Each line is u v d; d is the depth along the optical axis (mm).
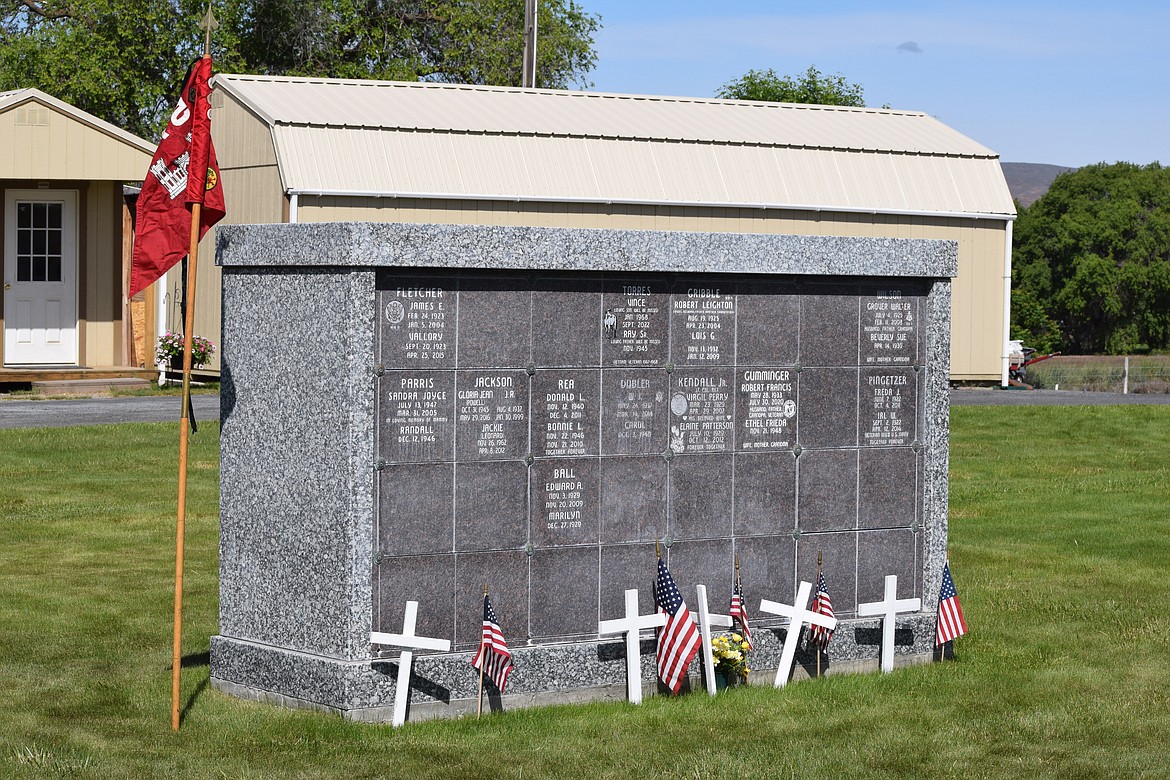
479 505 8555
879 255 9680
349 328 8086
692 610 9242
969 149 30922
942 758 7797
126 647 9914
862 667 9766
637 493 9055
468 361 8492
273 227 8445
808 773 7480
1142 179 83625
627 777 7348
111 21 43719
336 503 8164
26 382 24797
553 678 8695
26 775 7156
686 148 27938
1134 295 81312
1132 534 15156
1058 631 10891
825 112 31656
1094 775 7562
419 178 25422
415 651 8359
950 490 18188
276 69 45438
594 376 8883
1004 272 30672
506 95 29141
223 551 8938
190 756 7512
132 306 26031
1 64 44750
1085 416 24469
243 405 8758
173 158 8523
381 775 7270
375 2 45625
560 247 8617
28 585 11812
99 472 17234
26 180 24953
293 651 8430
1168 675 9641
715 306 9273
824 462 9680
